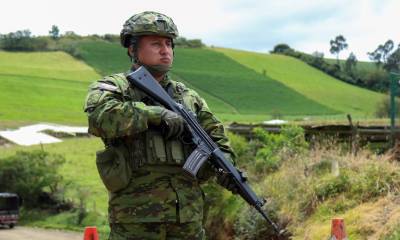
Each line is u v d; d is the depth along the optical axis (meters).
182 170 3.71
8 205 27.34
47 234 25.11
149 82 3.74
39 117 67.12
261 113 82.38
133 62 3.92
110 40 131.62
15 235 24.91
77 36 131.25
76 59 107.31
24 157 30.86
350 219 10.37
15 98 77.94
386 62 121.44
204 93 89.69
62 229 26.61
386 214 9.81
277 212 12.34
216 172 3.90
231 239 13.08
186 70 100.12
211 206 14.16
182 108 3.80
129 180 3.61
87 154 41.34
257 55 117.19
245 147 16.19
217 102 86.12
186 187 3.72
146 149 3.61
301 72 111.00
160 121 3.58
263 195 13.30
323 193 11.88
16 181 30.09
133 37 3.84
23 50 116.69
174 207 3.64
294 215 11.95
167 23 3.81
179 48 114.44
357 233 9.84
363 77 112.50
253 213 12.62
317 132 15.95
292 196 12.52
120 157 3.60
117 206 3.65
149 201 3.60
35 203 30.33
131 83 3.75
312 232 10.90
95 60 106.88
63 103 78.44
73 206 28.97
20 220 28.89
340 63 127.38
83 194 28.38
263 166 15.05
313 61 118.62
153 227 3.63
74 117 69.38
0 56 107.12
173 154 3.63
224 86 93.81
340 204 11.28
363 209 10.59
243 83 96.62
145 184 3.62
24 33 119.44
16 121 63.19
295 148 14.99
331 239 5.70
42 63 104.00
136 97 3.73
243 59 111.94
